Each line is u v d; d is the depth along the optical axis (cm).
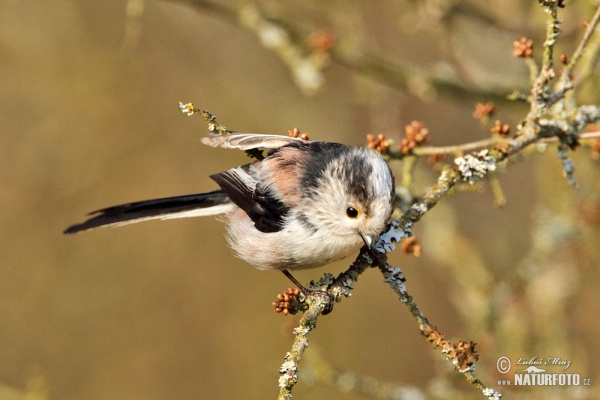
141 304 1381
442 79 1055
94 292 1381
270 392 1328
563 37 1103
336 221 653
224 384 1334
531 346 1070
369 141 748
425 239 1211
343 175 651
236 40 1461
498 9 1246
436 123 1402
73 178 1426
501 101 1059
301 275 1452
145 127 1467
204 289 1412
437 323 1403
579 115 688
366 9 1427
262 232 686
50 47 1451
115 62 1465
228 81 1456
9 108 1433
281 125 1426
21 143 1423
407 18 1162
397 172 1205
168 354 1345
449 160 1287
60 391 1288
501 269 1313
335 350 1386
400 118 1377
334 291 627
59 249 1391
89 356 1329
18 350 1310
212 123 680
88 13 1463
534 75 673
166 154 1466
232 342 1372
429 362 1382
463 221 1361
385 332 1409
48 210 1405
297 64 1072
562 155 681
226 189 722
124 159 1447
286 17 1141
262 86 1456
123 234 1435
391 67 1066
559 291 1122
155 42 1473
